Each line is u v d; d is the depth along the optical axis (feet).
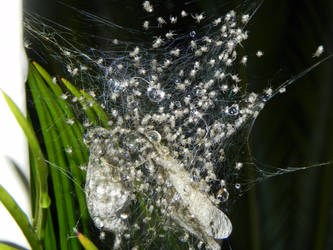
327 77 1.30
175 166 1.14
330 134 1.30
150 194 1.15
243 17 1.21
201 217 1.13
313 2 1.30
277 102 1.31
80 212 1.14
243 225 1.30
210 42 1.24
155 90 1.21
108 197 1.12
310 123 1.31
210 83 1.19
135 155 1.16
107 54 1.32
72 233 1.12
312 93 1.31
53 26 1.31
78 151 1.15
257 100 1.25
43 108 1.15
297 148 1.32
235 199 1.30
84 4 1.32
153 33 1.34
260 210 1.32
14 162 1.07
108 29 1.33
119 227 1.14
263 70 1.29
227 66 1.25
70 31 1.32
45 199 1.04
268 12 1.29
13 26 1.07
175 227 1.17
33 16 1.30
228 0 1.30
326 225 1.31
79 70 1.29
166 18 1.34
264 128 1.31
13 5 1.07
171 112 1.18
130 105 1.20
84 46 1.32
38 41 1.30
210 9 1.31
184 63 1.26
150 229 1.16
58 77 1.29
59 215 1.12
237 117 1.23
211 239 1.15
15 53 1.07
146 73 1.25
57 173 1.13
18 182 1.08
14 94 1.07
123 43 1.33
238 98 1.25
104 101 1.23
